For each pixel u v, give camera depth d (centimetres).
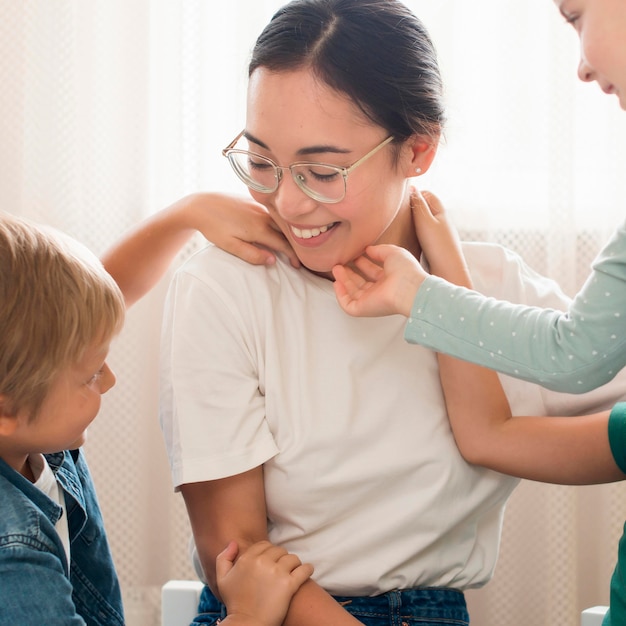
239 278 120
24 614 94
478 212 191
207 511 116
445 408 121
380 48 109
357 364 119
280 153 108
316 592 110
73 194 191
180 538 195
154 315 191
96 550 122
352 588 117
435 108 115
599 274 99
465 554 123
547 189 190
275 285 121
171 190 192
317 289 121
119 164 191
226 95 190
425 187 191
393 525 117
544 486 192
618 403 121
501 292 129
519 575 195
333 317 120
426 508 117
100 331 103
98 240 192
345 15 108
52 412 102
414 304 107
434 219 124
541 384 104
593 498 196
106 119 190
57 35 188
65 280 101
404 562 118
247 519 115
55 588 97
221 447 115
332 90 106
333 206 110
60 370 101
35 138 190
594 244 195
